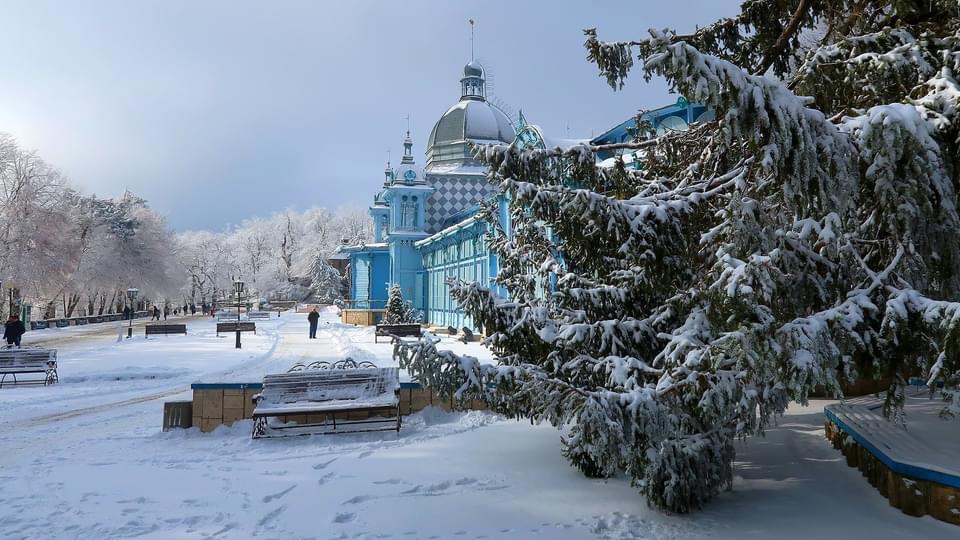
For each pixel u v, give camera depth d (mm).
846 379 4547
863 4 6402
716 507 5352
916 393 9219
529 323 6129
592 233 5781
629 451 4625
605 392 4590
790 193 4328
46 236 42844
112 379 15227
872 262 5129
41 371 14242
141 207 65688
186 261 85188
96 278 51188
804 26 7262
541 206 5777
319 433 8398
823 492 5621
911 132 4070
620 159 7289
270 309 82562
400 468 6711
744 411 4953
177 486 6148
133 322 50250
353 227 117125
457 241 30484
